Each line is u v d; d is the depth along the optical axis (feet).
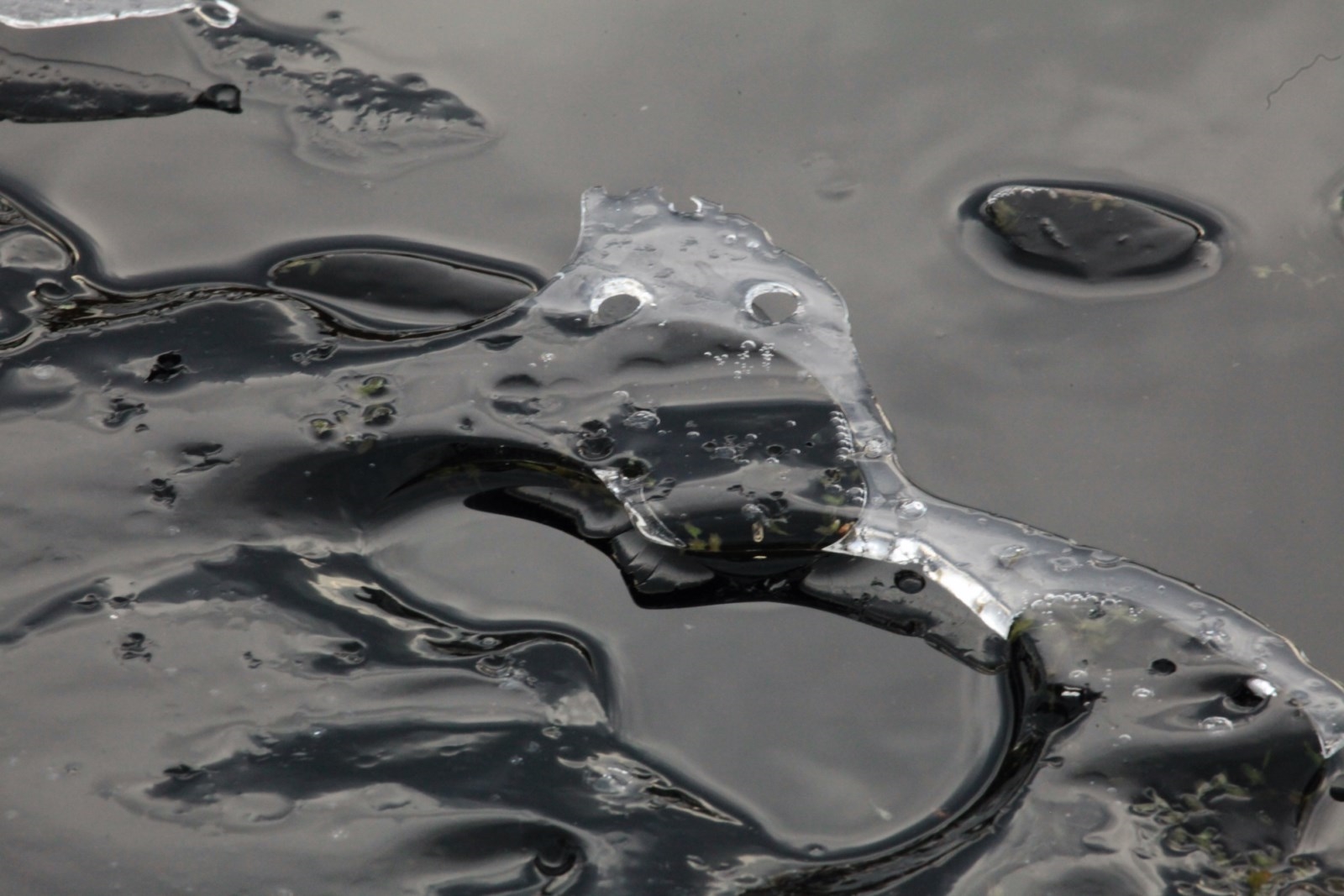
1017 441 9.46
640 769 7.94
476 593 8.94
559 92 12.60
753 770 7.96
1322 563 8.63
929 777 7.93
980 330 10.20
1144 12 13.19
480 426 9.76
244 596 8.77
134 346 10.37
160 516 9.19
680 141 11.98
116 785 7.71
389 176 11.86
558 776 7.88
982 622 8.68
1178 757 7.85
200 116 12.59
